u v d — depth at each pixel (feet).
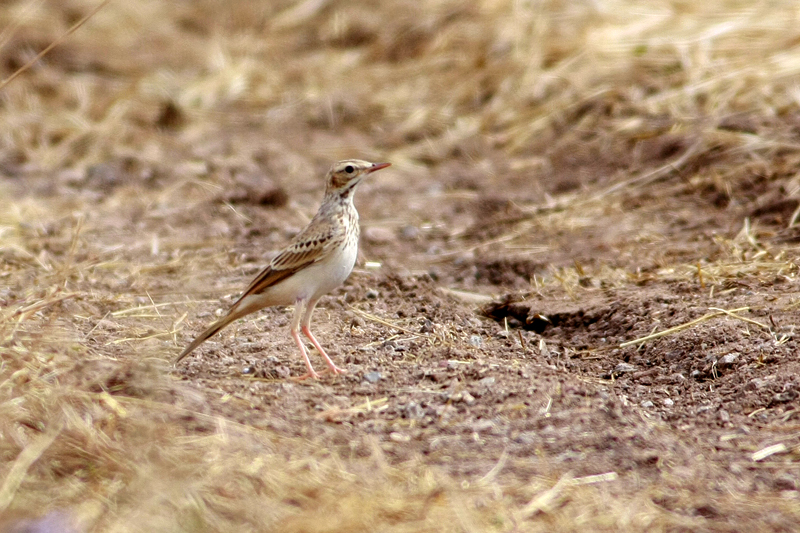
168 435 27.30
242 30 101.04
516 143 68.85
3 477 25.00
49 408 28.32
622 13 79.87
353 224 35.19
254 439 28.02
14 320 36.01
